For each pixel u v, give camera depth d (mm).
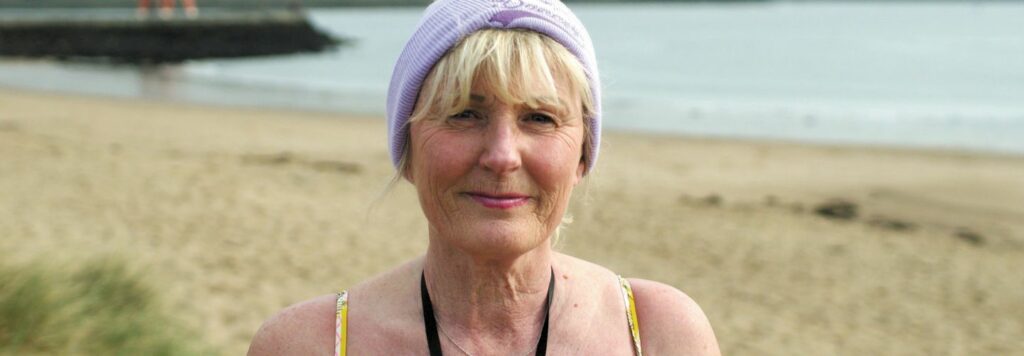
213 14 62000
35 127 18562
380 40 71688
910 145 22656
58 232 9508
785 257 10922
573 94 1528
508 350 1589
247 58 55406
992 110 31156
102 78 38625
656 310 1646
